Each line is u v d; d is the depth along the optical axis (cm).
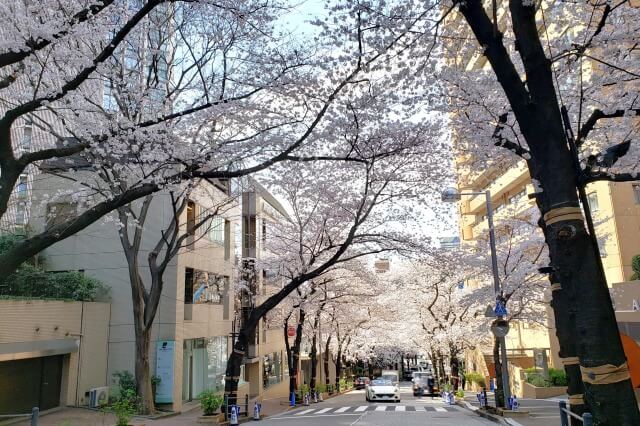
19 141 1655
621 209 2255
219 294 2694
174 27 1427
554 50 1078
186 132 1262
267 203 3566
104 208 858
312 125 997
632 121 1084
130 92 1270
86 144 888
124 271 2094
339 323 3297
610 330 401
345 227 2006
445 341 2836
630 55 1074
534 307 2223
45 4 848
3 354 1478
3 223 1927
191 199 2188
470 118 1166
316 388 2966
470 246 2175
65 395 1780
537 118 462
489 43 512
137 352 1783
